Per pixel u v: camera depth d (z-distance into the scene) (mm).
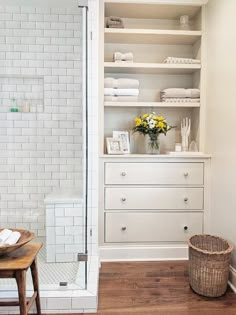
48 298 1753
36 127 2699
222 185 2299
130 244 2578
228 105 2180
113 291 2027
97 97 2336
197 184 2578
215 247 2252
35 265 1619
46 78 2668
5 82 2680
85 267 2137
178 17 2881
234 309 1822
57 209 2291
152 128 2650
